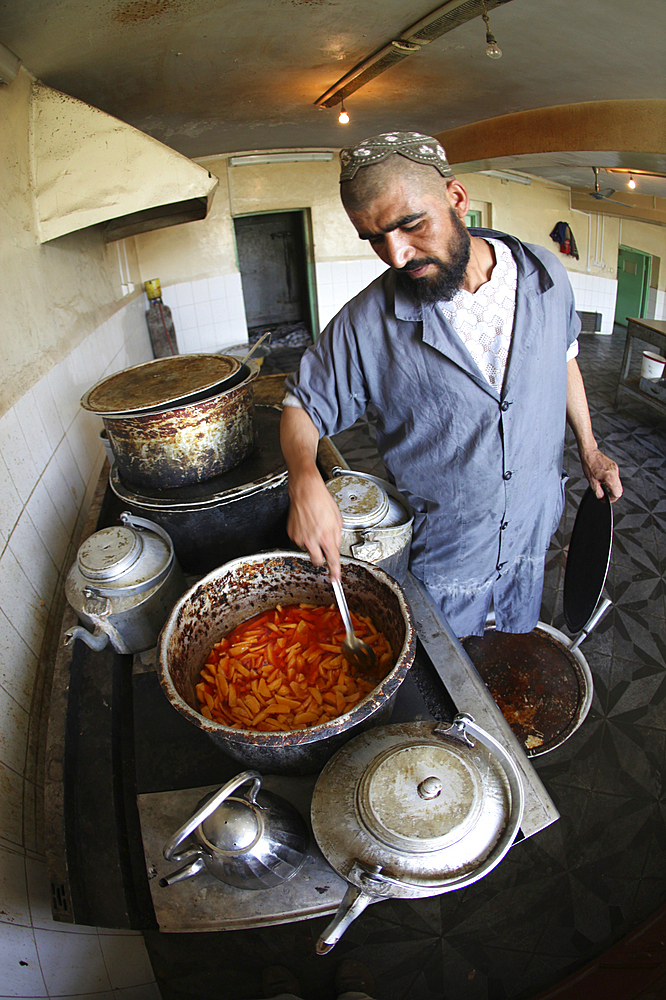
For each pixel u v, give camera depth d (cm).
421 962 146
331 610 127
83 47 202
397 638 111
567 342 134
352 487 152
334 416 137
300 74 305
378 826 83
